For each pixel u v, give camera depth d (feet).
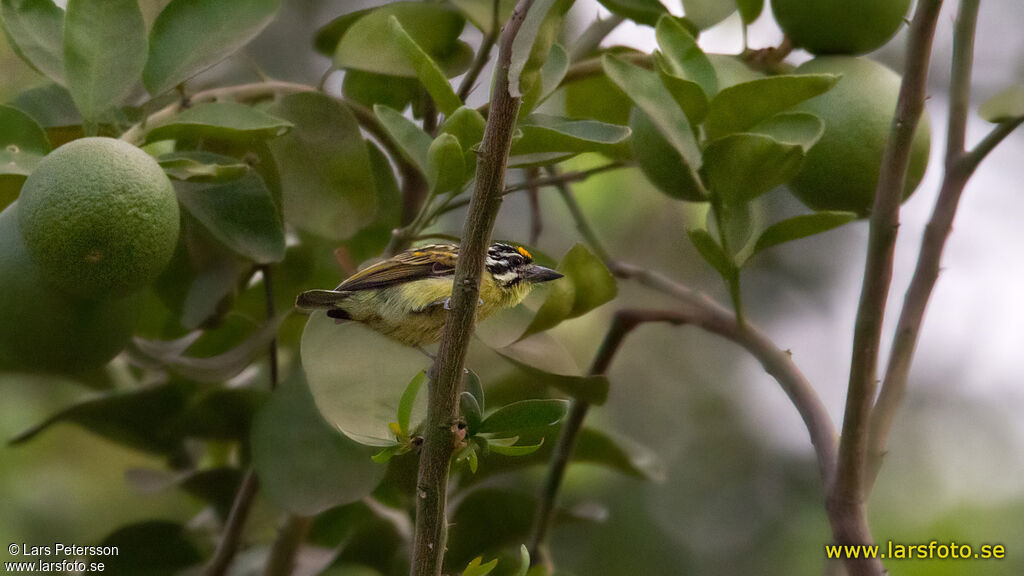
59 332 19.60
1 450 21.63
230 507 20.16
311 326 19.72
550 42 19.25
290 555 19.99
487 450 19.34
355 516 20.17
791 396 19.80
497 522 20.08
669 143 19.67
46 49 19.72
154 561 20.13
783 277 25.55
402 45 19.62
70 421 20.07
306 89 19.92
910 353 19.66
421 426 19.47
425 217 19.77
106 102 19.69
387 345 19.74
